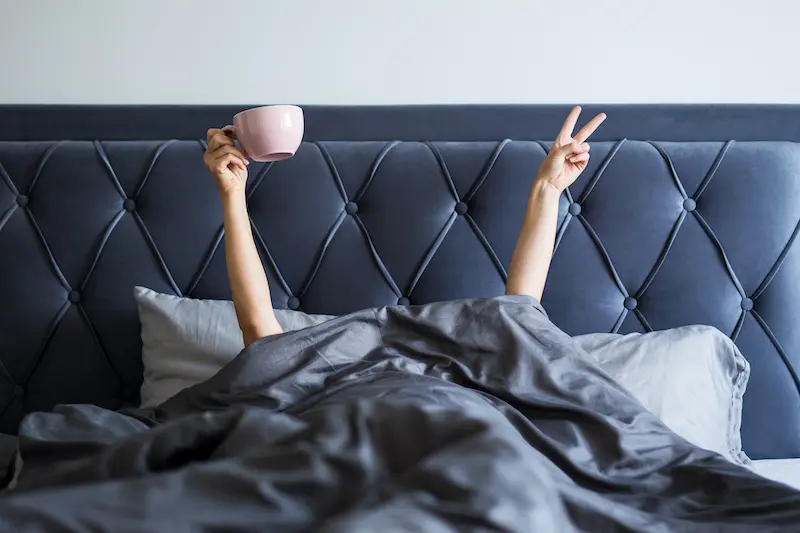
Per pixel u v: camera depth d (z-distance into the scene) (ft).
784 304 6.03
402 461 2.86
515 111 6.56
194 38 6.59
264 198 6.12
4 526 2.24
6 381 6.06
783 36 6.67
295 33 6.62
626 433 3.69
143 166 6.14
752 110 6.57
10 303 6.01
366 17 6.63
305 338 4.44
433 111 6.56
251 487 2.54
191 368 5.44
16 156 6.15
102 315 6.02
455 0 6.63
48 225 6.05
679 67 6.68
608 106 6.56
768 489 3.26
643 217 6.08
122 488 2.48
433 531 2.28
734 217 6.06
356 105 6.63
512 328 4.34
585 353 4.41
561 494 2.72
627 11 6.65
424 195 6.12
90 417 3.92
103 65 6.58
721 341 5.46
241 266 5.00
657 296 6.05
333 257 6.06
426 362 4.45
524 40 6.66
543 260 5.29
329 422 2.99
